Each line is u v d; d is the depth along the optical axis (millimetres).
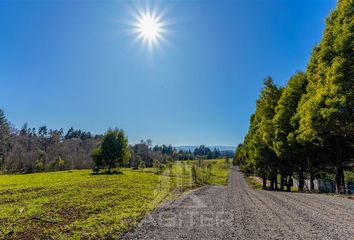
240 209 13477
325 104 20297
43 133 161500
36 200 18531
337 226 9180
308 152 29438
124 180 37812
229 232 8852
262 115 37969
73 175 51406
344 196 18906
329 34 21109
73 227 10062
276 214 11797
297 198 18156
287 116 30609
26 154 101625
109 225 10266
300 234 8336
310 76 24203
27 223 11320
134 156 118750
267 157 39094
